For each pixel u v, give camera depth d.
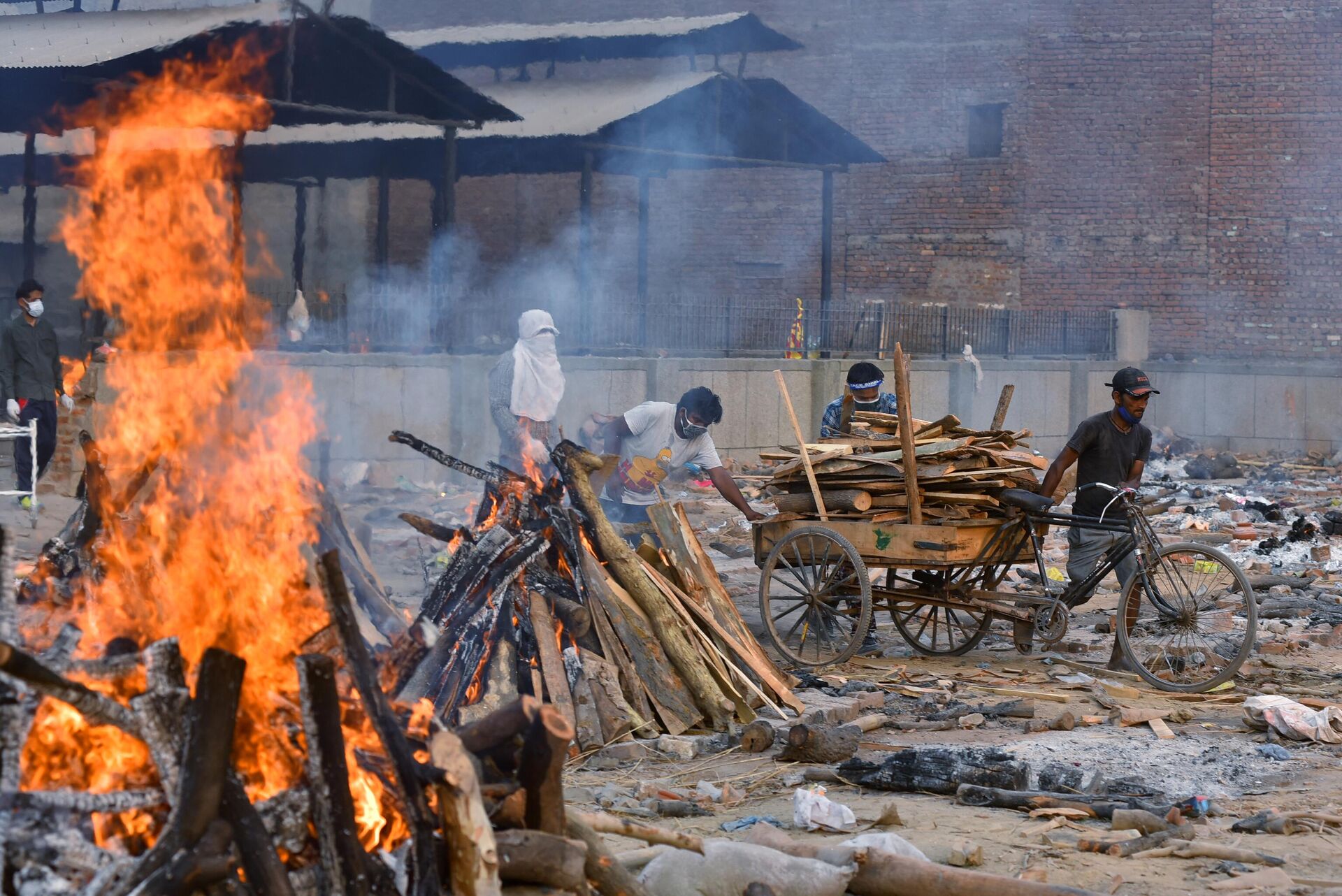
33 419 14.49
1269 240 33.66
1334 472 25.45
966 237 35.81
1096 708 8.52
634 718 7.44
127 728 3.79
